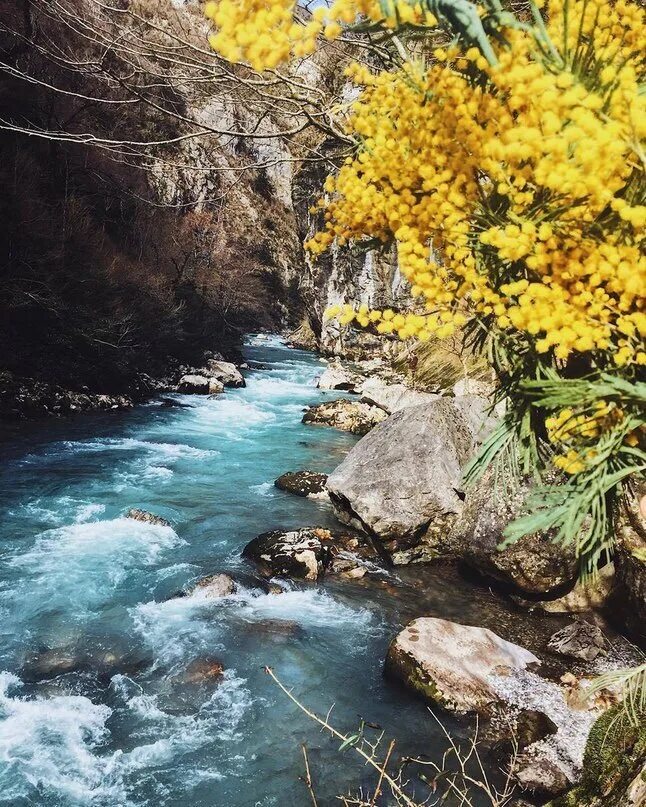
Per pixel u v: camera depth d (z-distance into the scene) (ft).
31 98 47.37
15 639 15.33
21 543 20.56
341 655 15.49
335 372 61.93
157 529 22.38
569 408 3.77
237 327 90.53
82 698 13.47
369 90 4.10
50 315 41.24
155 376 51.16
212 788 11.34
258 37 3.18
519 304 3.70
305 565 19.57
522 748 12.09
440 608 17.99
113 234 63.21
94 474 27.99
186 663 14.79
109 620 16.43
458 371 43.37
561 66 3.37
